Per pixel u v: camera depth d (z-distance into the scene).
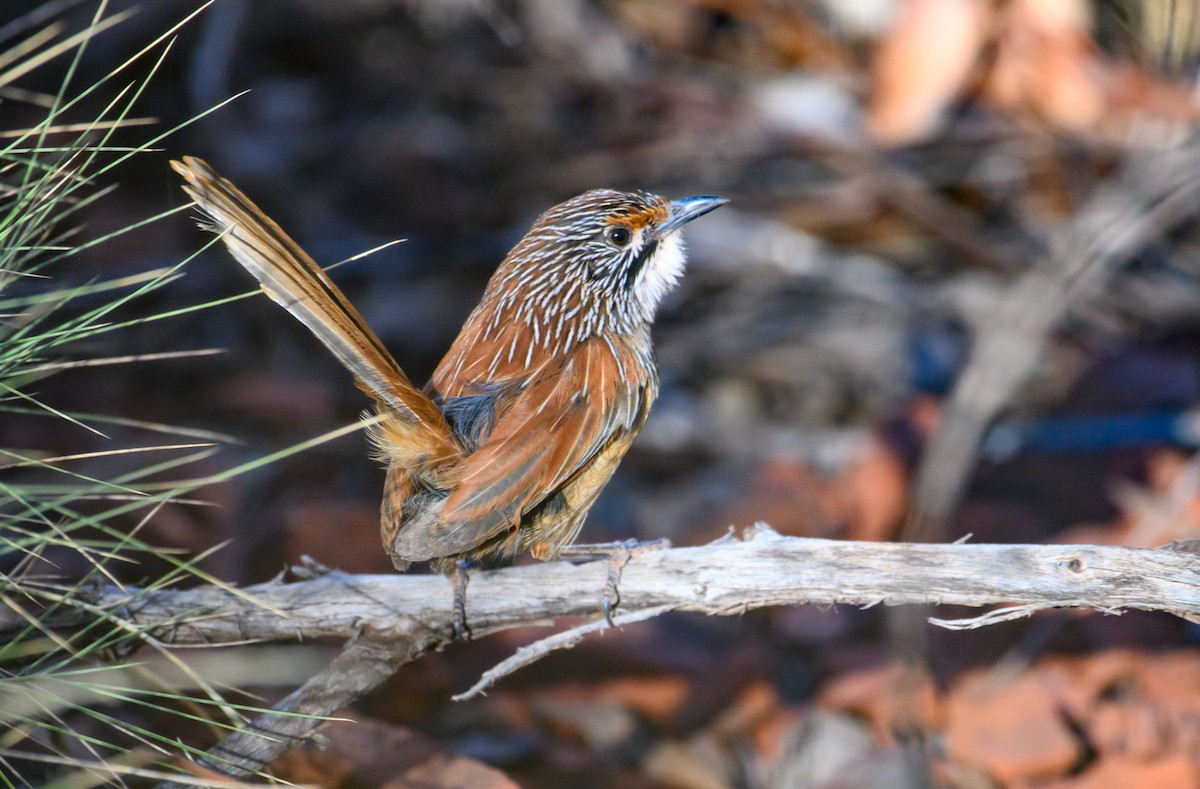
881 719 8.71
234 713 5.98
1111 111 12.95
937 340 12.64
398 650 6.94
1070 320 12.33
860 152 13.96
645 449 12.03
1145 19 12.67
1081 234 11.31
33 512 5.86
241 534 10.05
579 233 7.87
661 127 15.34
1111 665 8.90
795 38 15.17
